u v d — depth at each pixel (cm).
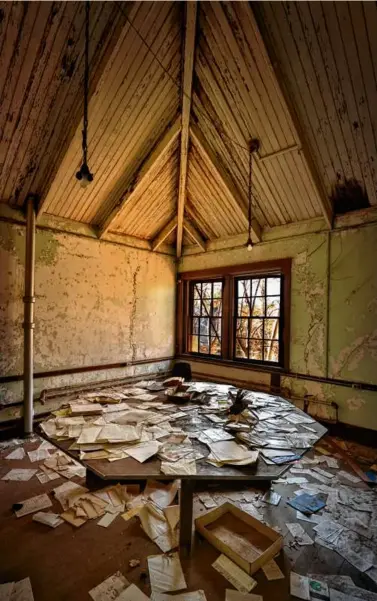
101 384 400
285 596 144
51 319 352
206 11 219
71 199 345
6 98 236
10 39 204
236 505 211
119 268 425
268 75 240
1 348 313
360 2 188
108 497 216
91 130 273
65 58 225
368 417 312
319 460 280
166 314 493
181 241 484
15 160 284
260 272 412
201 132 320
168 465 142
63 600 139
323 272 347
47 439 167
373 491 230
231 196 366
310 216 360
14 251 324
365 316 316
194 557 165
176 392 257
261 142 298
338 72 227
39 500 212
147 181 367
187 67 250
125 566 158
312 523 193
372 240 313
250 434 182
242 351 432
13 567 157
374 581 153
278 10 207
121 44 221
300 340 364
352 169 292
